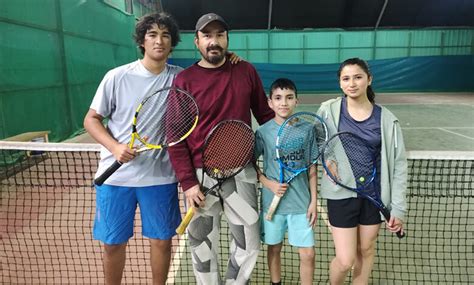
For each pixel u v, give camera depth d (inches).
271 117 95.4
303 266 95.1
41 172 208.1
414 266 116.8
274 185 89.9
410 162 197.0
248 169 88.7
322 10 880.3
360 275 95.7
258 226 90.6
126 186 89.3
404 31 852.6
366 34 852.6
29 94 266.1
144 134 88.7
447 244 129.6
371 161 86.6
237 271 90.3
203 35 82.6
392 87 813.2
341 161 87.7
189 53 853.8
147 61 88.0
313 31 851.4
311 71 813.2
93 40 386.0
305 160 93.0
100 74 403.9
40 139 249.8
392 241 132.3
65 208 163.2
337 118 88.9
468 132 342.6
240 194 87.4
